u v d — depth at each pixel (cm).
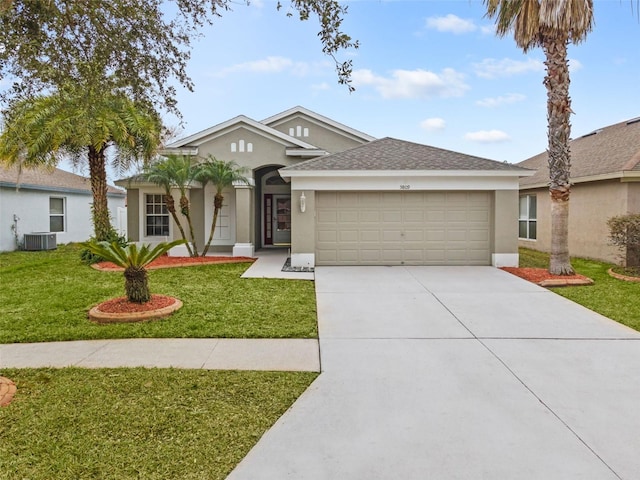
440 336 652
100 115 791
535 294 930
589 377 497
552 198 1101
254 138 1577
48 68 554
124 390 459
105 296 903
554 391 458
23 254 1661
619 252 1293
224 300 870
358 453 344
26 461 329
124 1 564
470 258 1312
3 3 443
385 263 1315
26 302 856
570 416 403
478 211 1302
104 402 430
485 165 1280
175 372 509
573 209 1548
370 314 774
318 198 1308
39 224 1909
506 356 566
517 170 1250
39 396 444
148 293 796
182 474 316
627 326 703
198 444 356
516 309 809
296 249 1284
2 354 578
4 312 785
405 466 326
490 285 1021
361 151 1419
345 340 634
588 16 1000
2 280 1078
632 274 1128
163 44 610
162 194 1656
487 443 358
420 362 546
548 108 1090
